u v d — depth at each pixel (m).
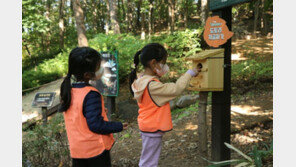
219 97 2.35
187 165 2.96
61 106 1.71
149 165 2.13
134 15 27.88
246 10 20.59
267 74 6.54
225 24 2.24
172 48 9.20
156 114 2.06
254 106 4.77
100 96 1.70
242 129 3.74
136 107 6.27
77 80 1.74
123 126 1.76
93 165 1.64
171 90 2.01
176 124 4.72
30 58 16.48
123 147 4.08
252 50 11.22
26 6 9.95
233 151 3.13
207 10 10.23
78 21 8.74
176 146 3.65
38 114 7.43
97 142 1.64
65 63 11.38
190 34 8.49
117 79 5.38
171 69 8.29
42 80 10.51
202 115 2.49
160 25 28.34
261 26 16.16
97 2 28.72
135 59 2.38
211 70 2.23
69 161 3.11
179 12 23.14
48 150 3.12
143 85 2.06
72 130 1.65
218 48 2.33
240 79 6.89
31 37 15.98
